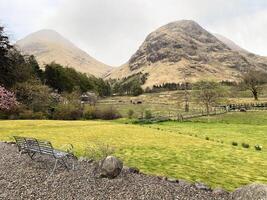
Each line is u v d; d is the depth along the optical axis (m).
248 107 89.44
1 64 78.44
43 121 52.31
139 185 13.27
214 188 14.01
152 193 12.24
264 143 38.75
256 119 71.88
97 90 175.62
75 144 27.14
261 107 89.31
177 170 18.67
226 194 12.46
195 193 12.55
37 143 16.30
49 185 12.86
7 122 47.72
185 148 27.45
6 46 81.50
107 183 13.36
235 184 16.33
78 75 156.50
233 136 45.12
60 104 73.88
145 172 17.33
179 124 62.38
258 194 10.82
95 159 18.61
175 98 166.00
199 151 26.25
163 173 17.61
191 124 62.69
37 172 14.91
